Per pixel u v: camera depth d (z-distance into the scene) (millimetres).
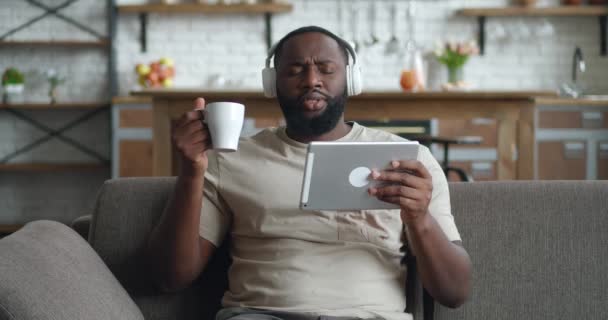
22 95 5859
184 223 1436
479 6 5973
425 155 1540
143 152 5258
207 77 5930
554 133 5285
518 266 1533
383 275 1479
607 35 5988
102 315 1188
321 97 1517
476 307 1525
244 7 5746
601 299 1515
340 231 1472
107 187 1630
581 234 1541
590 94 6004
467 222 1559
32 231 1314
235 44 5941
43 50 5867
